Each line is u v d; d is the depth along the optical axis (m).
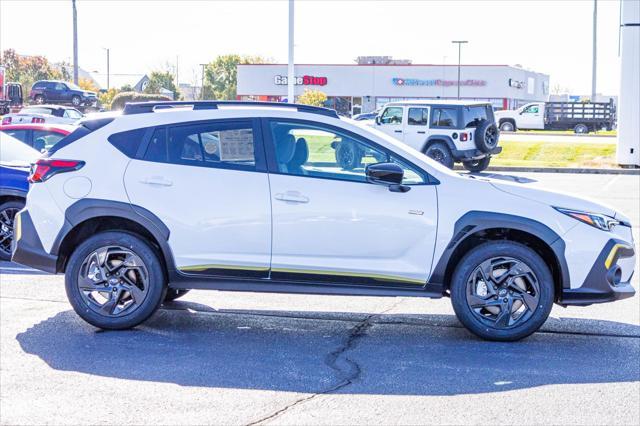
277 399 5.26
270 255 6.80
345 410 5.07
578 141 37.16
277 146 6.90
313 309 7.91
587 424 4.86
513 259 6.63
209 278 6.86
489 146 25.06
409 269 6.72
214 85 118.19
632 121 26.91
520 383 5.62
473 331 6.71
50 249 6.95
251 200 6.79
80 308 6.87
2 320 7.23
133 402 5.19
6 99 51.47
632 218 14.86
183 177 6.87
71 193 6.93
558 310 7.97
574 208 6.71
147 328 7.05
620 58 26.88
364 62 81.94
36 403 5.16
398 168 6.57
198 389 5.45
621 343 6.72
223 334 6.89
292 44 29.30
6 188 9.75
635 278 9.50
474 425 4.83
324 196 6.74
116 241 6.84
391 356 6.27
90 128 7.12
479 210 6.65
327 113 6.99
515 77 76.94
